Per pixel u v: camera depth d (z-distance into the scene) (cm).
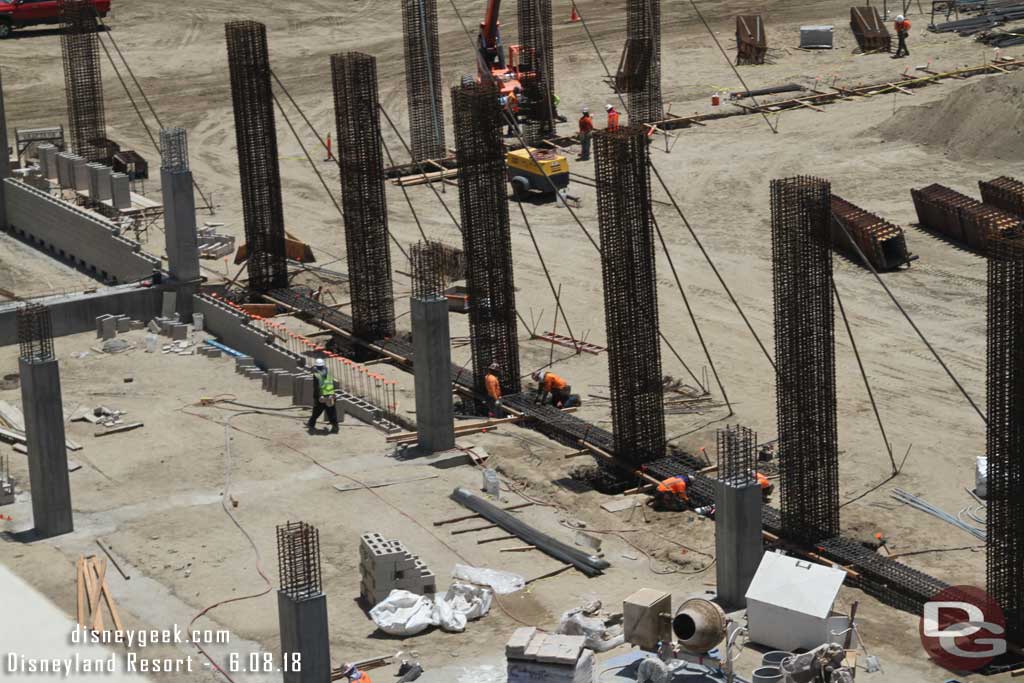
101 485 5494
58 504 5053
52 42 12738
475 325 6150
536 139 10194
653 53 10406
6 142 8750
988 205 8050
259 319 7025
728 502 4375
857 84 11094
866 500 5178
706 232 8262
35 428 4969
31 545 4991
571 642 4016
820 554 4731
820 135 9950
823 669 3916
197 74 12119
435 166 9638
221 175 9744
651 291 5362
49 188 8888
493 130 5891
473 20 13512
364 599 4612
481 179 5962
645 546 4938
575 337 6931
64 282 7912
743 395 6159
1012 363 3991
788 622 4156
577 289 7519
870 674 4047
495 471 5512
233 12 13888
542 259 7312
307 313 7325
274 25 13512
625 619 4216
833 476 4784
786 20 13062
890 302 7088
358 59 6606
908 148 9550
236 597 4619
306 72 12050
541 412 5997
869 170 9206
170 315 7275
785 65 11769
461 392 6272
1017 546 4081
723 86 11294
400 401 6297
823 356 4697
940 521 5012
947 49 11869
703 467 5444
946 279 7369
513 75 10300
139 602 4597
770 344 6700
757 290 7356
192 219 7219
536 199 8988
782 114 10500
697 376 6369
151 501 5338
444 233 8444
